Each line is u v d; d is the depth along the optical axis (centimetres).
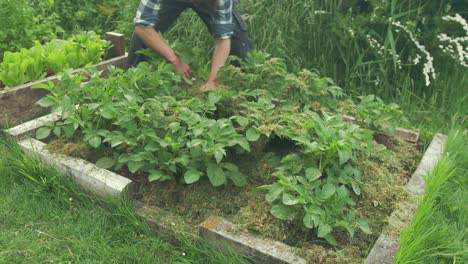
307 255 235
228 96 326
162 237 263
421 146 366
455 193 306
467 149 353
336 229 261
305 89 333
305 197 246
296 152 317
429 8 455
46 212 280
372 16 446
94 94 323
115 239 264
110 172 290
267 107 309
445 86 440
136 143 291
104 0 578
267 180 295
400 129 368
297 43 482
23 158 308
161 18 398
